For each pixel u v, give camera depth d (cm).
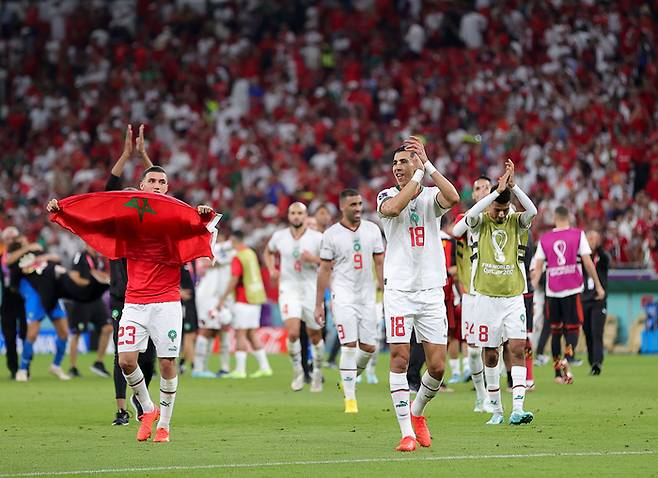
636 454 3347
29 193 12962
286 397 5603
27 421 4466
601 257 6981
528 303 5619
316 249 5966
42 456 3362
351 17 14950
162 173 3859
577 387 5978
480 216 4272
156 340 3706
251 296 7288
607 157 11200
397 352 3506
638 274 9156
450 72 13388
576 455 3325
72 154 13350
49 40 15825
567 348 6216
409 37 14262
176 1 15825
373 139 12525
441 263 3556
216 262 7475
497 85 12862
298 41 14712
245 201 11938
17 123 14438
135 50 15138
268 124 13562
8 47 15650
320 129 13038
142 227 3672
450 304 6103
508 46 13362
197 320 7294
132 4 15912
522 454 3353
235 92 14100
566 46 12925
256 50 14850
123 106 14425
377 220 10988
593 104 12206
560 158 11219
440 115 13000
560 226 6344
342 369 4847
